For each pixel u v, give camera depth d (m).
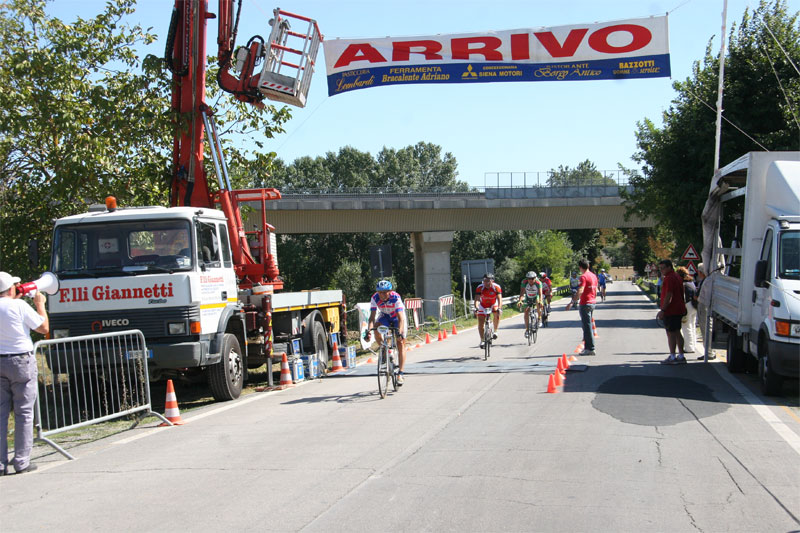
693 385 10.24
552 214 46.97
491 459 6.18
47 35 15.62
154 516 4.97
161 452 7.12
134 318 9.88
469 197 46.41
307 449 6.85
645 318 29.64
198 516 4.91
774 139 23.52
